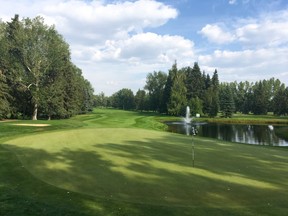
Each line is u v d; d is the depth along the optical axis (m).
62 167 12.50
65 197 8.98
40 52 51.41
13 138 21.14
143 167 12.42
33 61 51.31
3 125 35.09
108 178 10.84
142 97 136.12
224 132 51.19
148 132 25.56
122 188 9.73
